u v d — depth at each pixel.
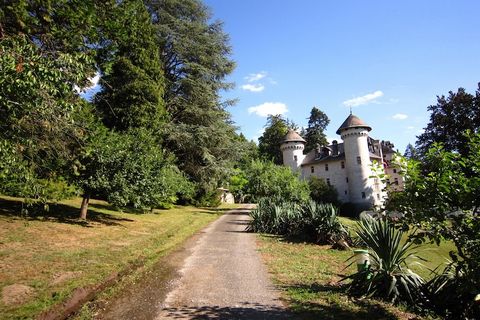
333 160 56.41
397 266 6.16
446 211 4.34
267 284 6.97
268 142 77.56
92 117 13.55
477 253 4.12
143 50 23.77
